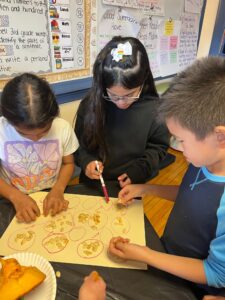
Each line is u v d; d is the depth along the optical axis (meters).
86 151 1.01
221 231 0.52
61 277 0.52
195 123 0.44
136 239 0.63
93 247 0.60
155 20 1.77
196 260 0.56
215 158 0.49
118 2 1.44
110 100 0.88
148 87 0.93
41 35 1.13
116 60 0.75
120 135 0.97
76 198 0.76
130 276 0.53
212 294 0.60
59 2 1.15
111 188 0.82
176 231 0.67
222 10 2.46
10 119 0.65
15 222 0.66
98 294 0.43
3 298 0.41
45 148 0.87
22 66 1.12
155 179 2.00
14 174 0.90
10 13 1.00
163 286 0.52
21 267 0.47
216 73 0.44
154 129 0.99
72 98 1.40
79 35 1.30
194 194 0.60
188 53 2.30
